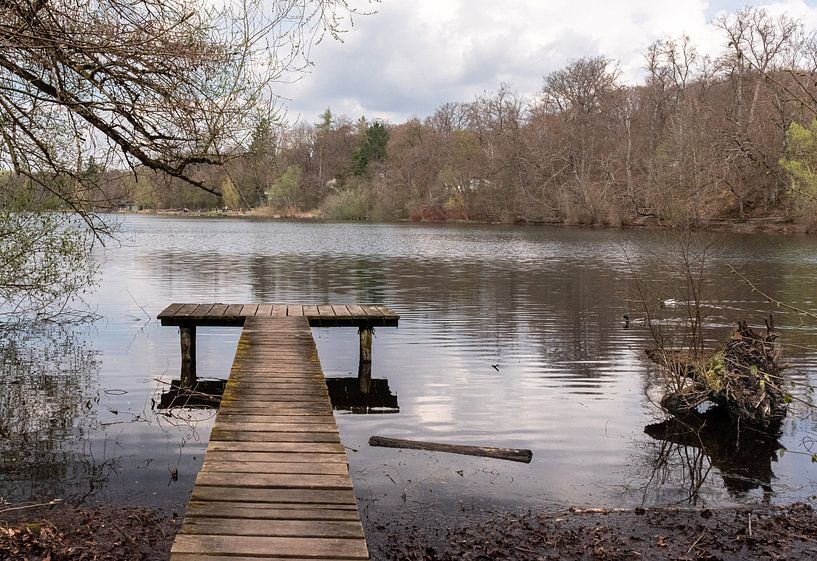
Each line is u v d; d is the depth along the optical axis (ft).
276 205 262.88
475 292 58.18
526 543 14.87
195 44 16.12
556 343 37.29
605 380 29.58
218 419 18.44
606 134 188.24
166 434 21.83
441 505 16.70
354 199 241.14
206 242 121.39
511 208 207.21
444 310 48.73
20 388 27.35
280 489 13.65
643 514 16.56
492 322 43.93
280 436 17.03
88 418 23.47
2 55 15.07
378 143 264.31
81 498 16.71
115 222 34.68
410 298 54.39
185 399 26.32
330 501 13.11
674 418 24.44
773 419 24.22
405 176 233.96
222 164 18.13
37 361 32.07
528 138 200.54
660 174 112.16
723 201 152.25
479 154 219.00
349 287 60.59
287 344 28.43
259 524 12.09
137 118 17.24
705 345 35.96
